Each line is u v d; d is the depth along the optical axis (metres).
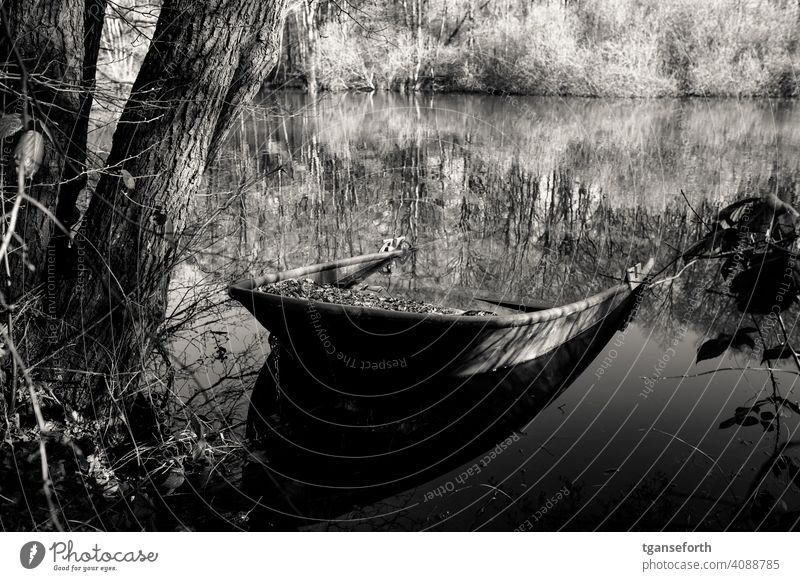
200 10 2.82
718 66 14.19
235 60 2.95
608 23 14.70
